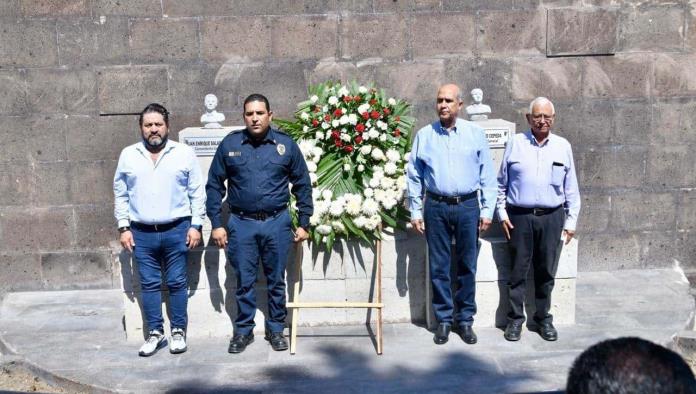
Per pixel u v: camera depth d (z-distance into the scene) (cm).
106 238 639
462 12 620
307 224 486
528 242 490
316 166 532
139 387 438
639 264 664
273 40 617
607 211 655
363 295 532
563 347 489
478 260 520
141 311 511
